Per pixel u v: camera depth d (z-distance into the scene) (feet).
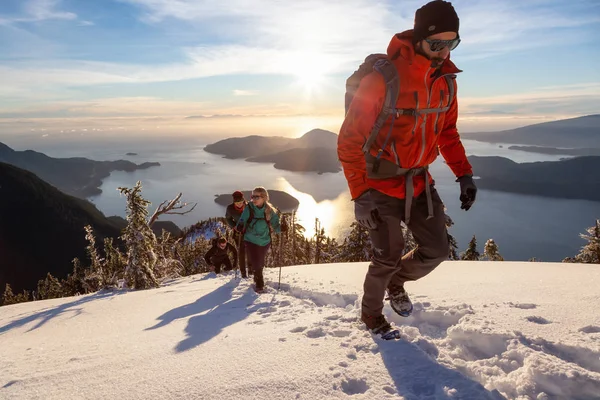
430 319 10.68
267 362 7.73
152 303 20.08
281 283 20.22
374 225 8.30
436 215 8.68
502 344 7.95
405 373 7.07
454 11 7.48
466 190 9.29
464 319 9.56
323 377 6.95
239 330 11.21
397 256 8.75
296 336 9.35
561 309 9.91
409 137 8.11
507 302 11.00
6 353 11.85
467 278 16.20
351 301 15.56
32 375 8.34
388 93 7.92
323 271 23.16
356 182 8.37
